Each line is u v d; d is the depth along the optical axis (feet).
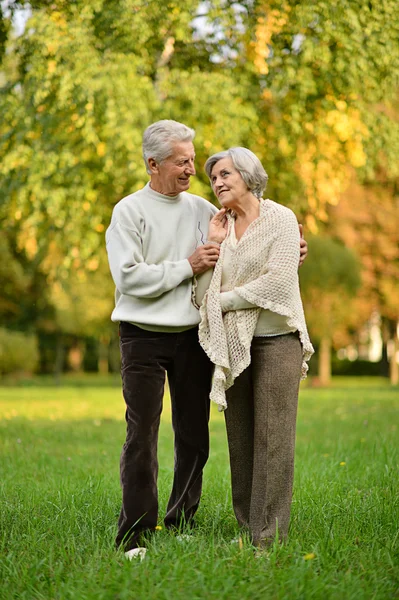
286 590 9.98
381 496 15.90
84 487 17.49
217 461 22.53
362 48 37.63
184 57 39.40
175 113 36.35
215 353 12.21
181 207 13.32
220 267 12.53
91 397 64.03
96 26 36.94
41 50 36.52
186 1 35.42
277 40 38.65
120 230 12.88
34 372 126.62
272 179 43.34
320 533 12.85
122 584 10.12
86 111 36.42
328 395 63.21
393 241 76.38
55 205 38.52
